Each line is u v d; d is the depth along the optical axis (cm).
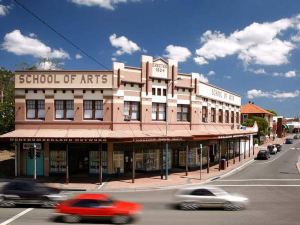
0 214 2284
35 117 4106
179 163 4922
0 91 7106
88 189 3378
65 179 3872
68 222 2091
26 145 3844
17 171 4056
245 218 2217
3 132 5638
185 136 4191
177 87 4766
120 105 4147
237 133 5572
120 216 2072
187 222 2106
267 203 2748
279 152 8300
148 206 2600
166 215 2297
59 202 2480
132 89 4300
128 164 4366
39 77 4081
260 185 3725
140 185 3600
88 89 4088
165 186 3591
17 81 4091
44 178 3912
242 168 5269
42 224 2047
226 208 2453
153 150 4550
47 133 3891
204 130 5144
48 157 4081
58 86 4069
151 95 4453
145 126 4391
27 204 2539
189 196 2473
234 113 6856
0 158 5219
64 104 4097
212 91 5591
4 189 2503
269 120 12550
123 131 4081
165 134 4262
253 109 11906
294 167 5412
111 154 4128
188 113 4950
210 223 2083
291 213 2377
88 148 4141
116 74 4112
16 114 4084
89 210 2070
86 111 4109
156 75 4519
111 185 3581
